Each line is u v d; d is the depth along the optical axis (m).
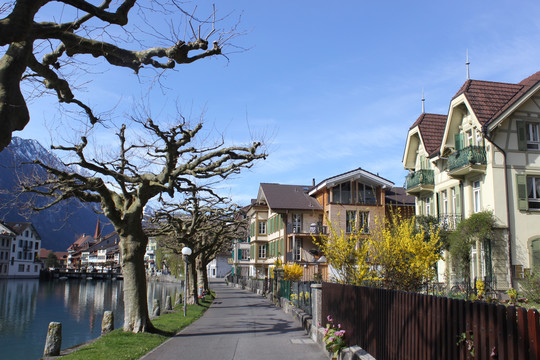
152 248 136.12
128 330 14.77
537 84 23.50
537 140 24.25
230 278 74.56
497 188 23.42
